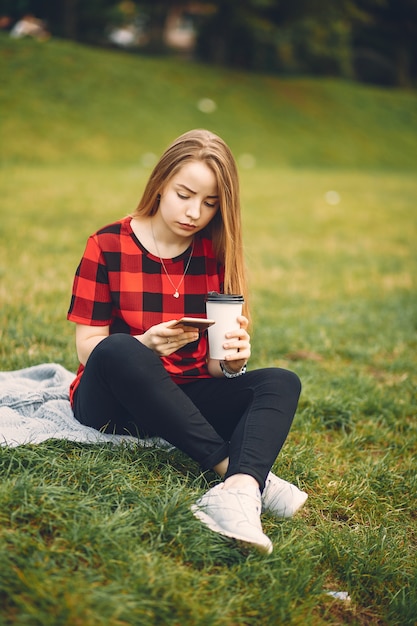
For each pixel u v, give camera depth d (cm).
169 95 2112
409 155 2289
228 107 2173
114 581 181
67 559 186
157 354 233
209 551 204
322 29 2828
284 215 1186
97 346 228
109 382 227
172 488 230
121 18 2931
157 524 208
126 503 220
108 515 209
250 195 1341
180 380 255
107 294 253
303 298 662
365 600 215
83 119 1838
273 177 1616
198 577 192
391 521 258
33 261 682
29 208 1016
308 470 278
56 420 258
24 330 429
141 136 1850
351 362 468
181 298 259
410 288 734
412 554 241
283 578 204
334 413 352
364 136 2305
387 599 217
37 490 209
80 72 2036
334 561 226
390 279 774
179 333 229
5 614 163
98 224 956
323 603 205
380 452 324
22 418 259
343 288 718
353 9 2697
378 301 662
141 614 172
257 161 1912
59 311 500
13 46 2036
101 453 242
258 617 188
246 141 2017
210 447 227
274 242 972
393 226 1167
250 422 226
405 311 616
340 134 2262
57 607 165
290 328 528
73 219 973
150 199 252
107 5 2864
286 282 729
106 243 253
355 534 241
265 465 218
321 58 3152
